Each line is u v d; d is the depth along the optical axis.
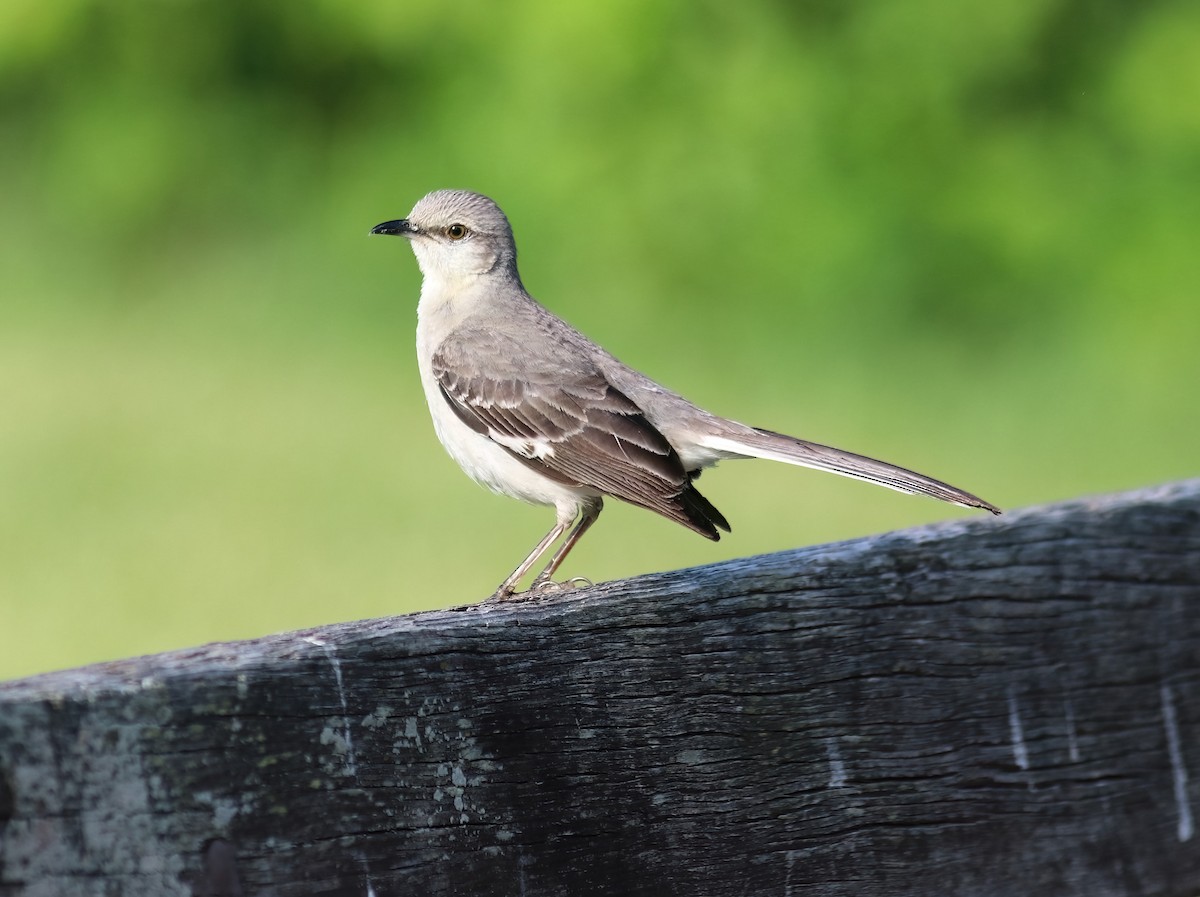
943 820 4.05
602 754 3.73
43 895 2.89
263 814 3.19
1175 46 20.97
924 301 20.58
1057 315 20.36
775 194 21.14
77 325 20.84
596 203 21.53
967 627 4.13
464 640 3.58
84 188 23.31
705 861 3.82
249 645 3.34
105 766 2.98
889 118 21.27
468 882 3.49
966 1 21.16
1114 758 4.23
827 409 18.00
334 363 19.41
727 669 3.90
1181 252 20.17
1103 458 16.66
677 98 21.83
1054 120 21.45
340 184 23.11
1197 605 4.38
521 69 22.31
